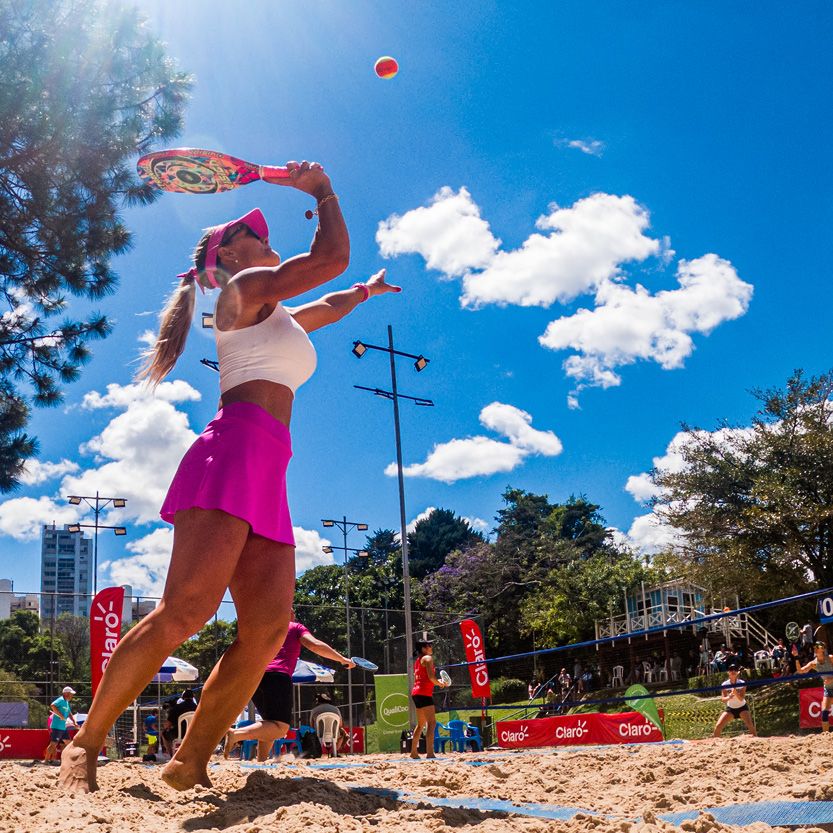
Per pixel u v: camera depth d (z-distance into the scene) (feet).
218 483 10.47
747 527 82.43
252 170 11.60
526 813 10.91
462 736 50.60
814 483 79.97
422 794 13.32
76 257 51.29
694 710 77.92
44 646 60.39
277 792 11.41
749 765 16.93
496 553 171.22
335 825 8.66
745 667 90.17
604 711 93.76
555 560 163.94
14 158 47.37
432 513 217.77
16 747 51.06
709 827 8.91
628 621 116.37
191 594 10.24
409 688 65.41
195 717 11.80
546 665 135.23
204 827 8.86
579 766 19.94
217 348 11.66
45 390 53.57
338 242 11.27
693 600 109.70
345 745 63.98
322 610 79.20
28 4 45.03
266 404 11.23
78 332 53.98
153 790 11.27
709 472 85.35
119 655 10.25
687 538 86.22
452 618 90.68
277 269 11.23
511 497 227.40
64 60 45.98
